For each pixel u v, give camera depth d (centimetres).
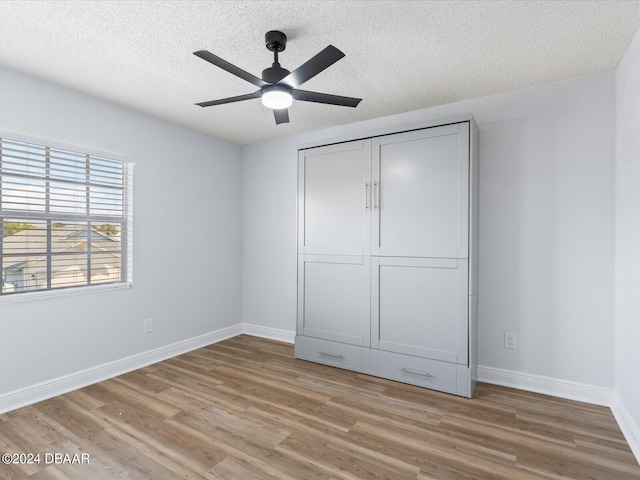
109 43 205
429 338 264
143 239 314
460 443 194
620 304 221
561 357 252
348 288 301
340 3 170
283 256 391
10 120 232
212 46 209
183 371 300
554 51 213
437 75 246
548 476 167
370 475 169
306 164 324
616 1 167
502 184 272
